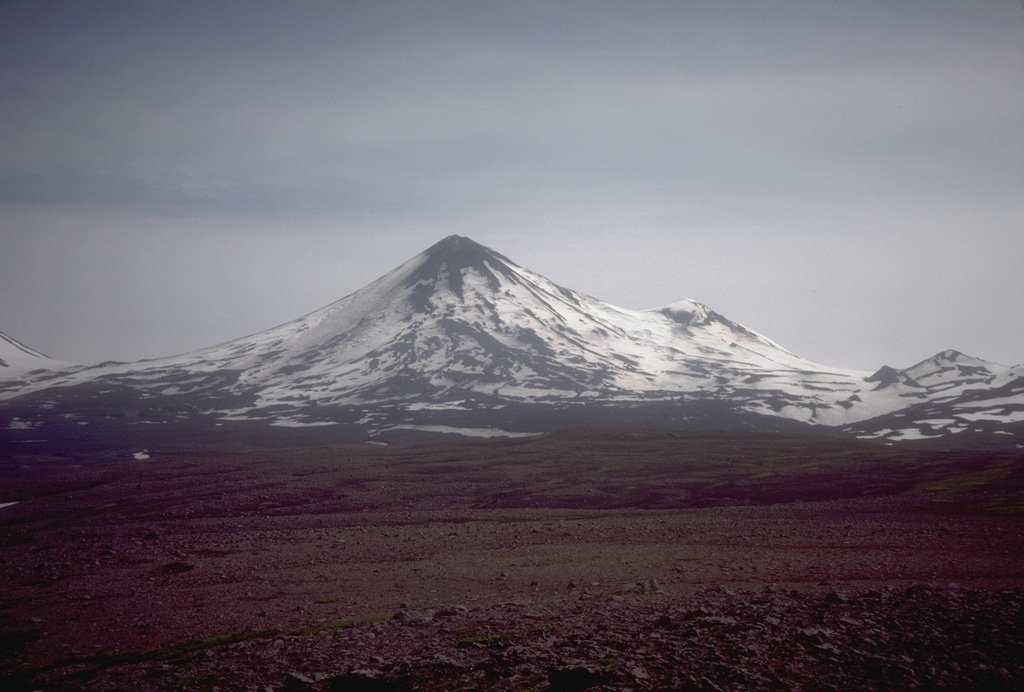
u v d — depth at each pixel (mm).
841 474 95000
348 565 44750
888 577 30984
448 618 27109
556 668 18484
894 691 16266
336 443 179750
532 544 49562
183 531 69750
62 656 28734
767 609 22578
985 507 56375
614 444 138875
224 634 29547
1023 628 20062
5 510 96125
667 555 41625
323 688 20000
